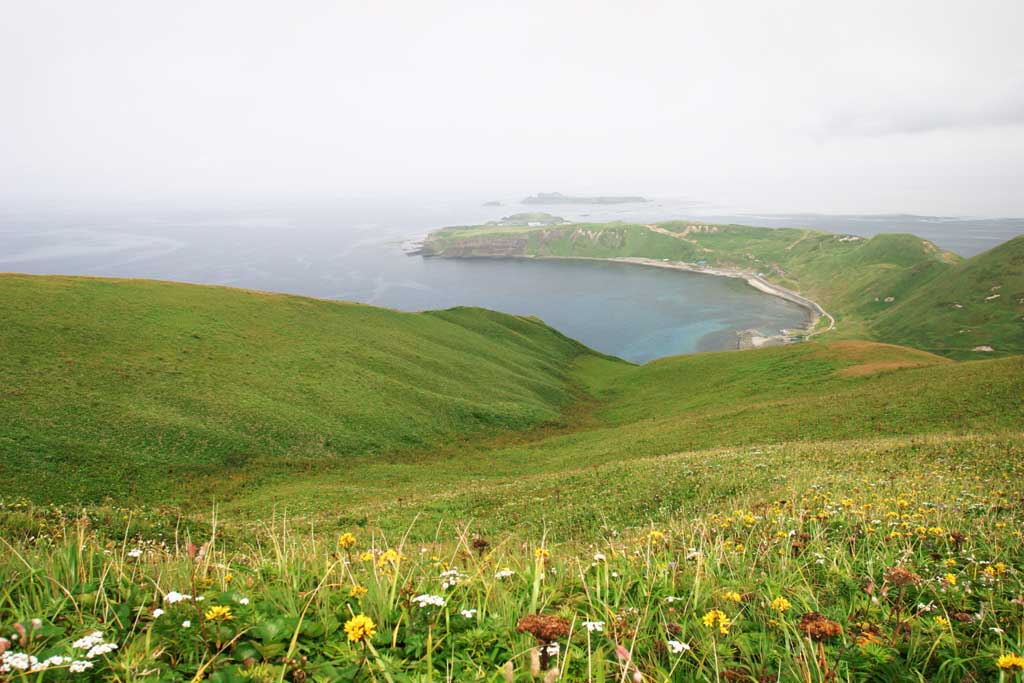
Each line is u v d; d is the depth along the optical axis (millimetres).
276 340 56312
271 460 37062
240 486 32594
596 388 81312
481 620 3658
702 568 4863
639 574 4641
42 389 36031
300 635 3287
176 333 50094
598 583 4195
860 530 6902
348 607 3596
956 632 3654
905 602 4289
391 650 3207
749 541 6070
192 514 27484
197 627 3176
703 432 41875
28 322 43094
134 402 38125
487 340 87250
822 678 2996
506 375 71250
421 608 3662
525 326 104812
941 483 12812
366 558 4258
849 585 4555
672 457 28578
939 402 37188
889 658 3250
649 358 174000
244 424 40062
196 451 35344
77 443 32031
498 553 5332
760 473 19625
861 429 35281
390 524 20984
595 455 40562
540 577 4246
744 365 72125
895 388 44375
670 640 3520
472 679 2939
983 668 3289
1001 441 21016
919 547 5871
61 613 3379
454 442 48000
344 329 65438
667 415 58750
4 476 27562
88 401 36438
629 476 23938
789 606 3662
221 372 46438
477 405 55906
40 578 3725
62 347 41750
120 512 16750
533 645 3240
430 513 22656
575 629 3578
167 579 3869
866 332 196750
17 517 11453
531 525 18266
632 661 3223
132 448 33406
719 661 3273
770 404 48312
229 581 4098
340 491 31531
